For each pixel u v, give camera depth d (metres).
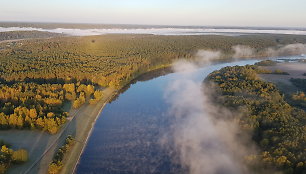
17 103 80.12
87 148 68.50
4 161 53.66
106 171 60.31
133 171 60.91
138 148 69.69
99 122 83.19
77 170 59.97
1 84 90.94
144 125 82.50
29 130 69.31
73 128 74.38
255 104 79.69
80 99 88.44
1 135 66.38
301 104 83.38
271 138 61.94
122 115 89.25
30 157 58.81
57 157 58.72
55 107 78.88
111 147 69.56
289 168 51.28
